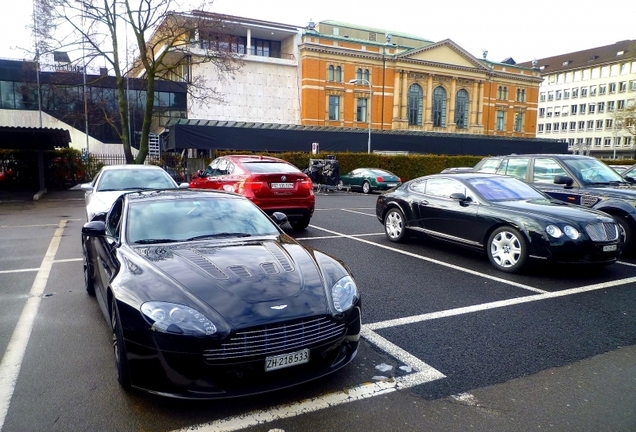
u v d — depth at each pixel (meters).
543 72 100.62
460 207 7.40
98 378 3.43
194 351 2.83
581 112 93.38
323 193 23.34
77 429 2.80
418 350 3.96
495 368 3.64
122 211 4.47
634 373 3.58
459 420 2.93
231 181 9.60
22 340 4.12
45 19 20.81
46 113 38.28
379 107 49.91
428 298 5.41
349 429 2.83
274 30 45.25
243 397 3.14
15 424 2.84
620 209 7.63
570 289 5.80
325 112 47.03
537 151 42.56
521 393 3.26
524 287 5.87
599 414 3.00
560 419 2.95
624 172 10.18
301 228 10.51
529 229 6.27
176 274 3.28
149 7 22.56
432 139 38.00
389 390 3.29
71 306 5.05
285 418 2.93
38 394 3.19
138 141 41.06
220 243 4.03
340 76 47.88
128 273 3.36
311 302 3.15
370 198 20.09
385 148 35.56
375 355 3.86
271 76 45.47
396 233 8.84
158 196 4.78
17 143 19.25
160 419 2.91
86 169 24.19
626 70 85.31
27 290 5.67
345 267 3.89
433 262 7.25
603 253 6.11
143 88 30.53
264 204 9.24
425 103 52.66
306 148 31.14
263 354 2.91
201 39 24.73
